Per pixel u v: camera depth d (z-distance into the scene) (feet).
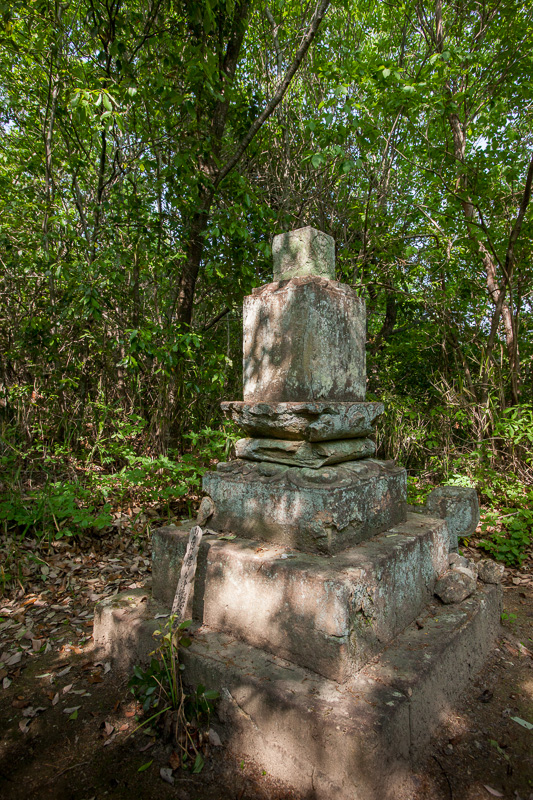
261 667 6.64
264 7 20.44
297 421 7.72
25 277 18.95
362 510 7.93
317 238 8.84
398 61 21.99
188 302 19.63
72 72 15.39
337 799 5.51
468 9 20.35
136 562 12.60
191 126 17.26
